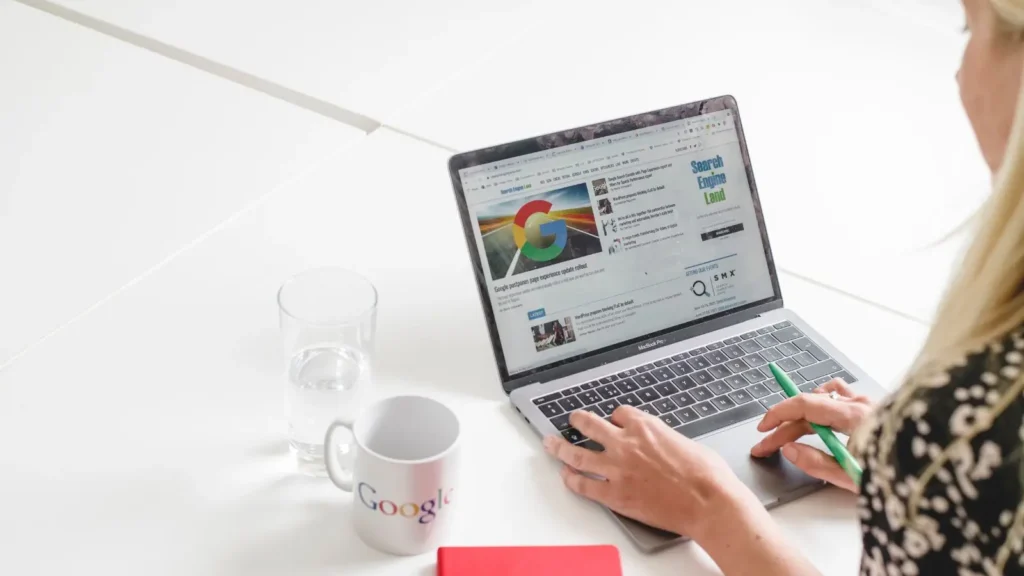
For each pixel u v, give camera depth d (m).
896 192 1.50
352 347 0.97
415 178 1.37
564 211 1.06
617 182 1.09
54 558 0.81
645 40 1.81
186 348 1.04
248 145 1.38
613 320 1.08
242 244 1.20
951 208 1.47
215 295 1.11
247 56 1.58
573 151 1.07
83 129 1.34
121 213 1.21
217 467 0.91
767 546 0.83
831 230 1.40
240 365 1.03
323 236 1.23
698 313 1.12
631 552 0.88
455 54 1.68
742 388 1.05
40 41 1.51
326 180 1.34
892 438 0.68
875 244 1.38
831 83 1.76
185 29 1.61
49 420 0.93
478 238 1.02
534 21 1.81
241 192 1.29
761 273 1.16
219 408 0.97
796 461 0.95
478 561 0.83
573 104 1.59
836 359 1.12
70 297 1.08
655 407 1.02
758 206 1.16
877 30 1.96
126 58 1.51
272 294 1.13
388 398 0.87
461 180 1.02
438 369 1.06
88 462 0.90
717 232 1.13
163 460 0.91
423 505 0.82
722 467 0.90
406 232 1.27
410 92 1.56
